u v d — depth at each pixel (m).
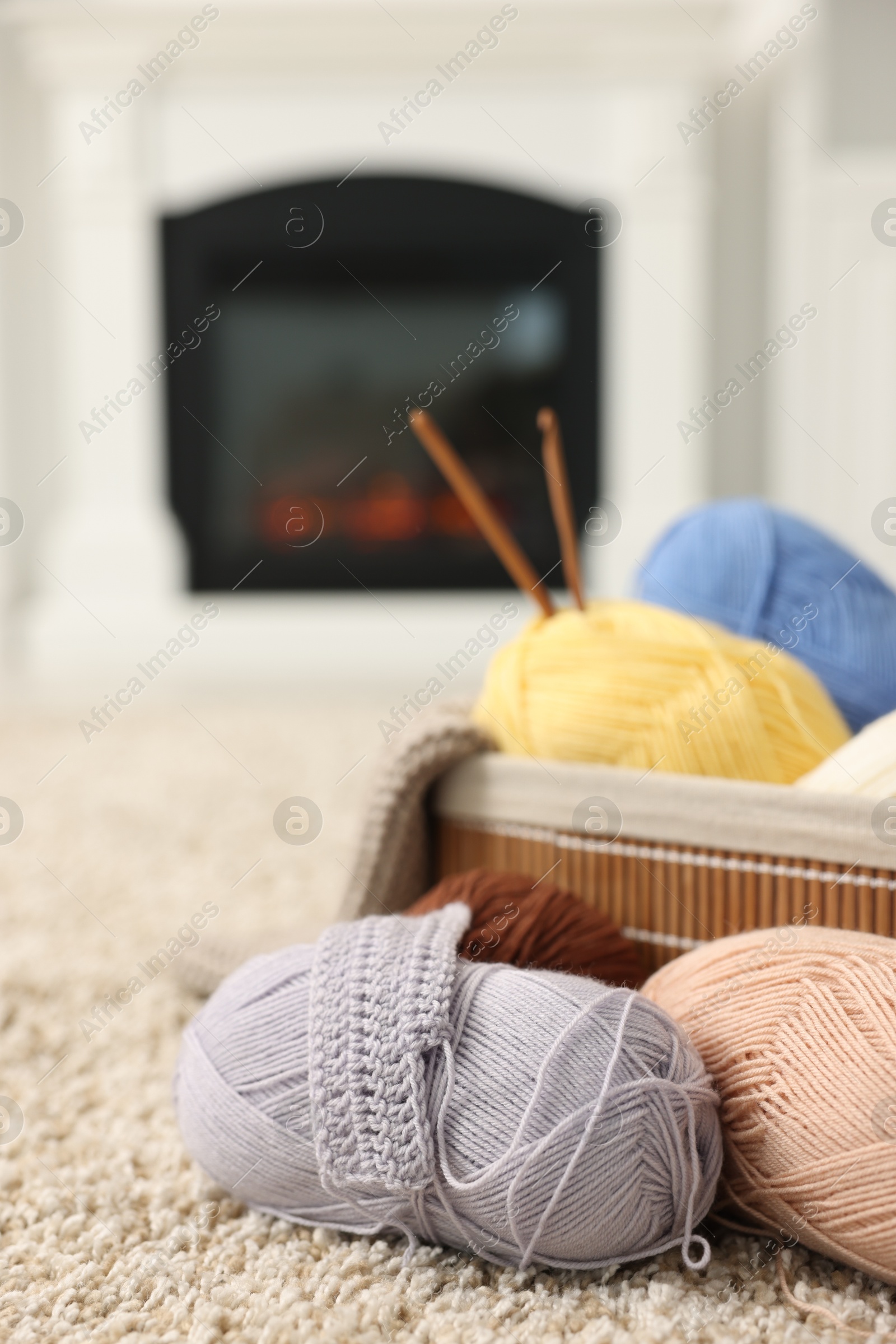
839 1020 0.64
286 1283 0.66
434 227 3.68
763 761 0.86
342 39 3.52
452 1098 0.63
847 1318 0.61
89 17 3.47
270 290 3.75
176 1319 0.63
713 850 0.82
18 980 1.18
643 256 3.65
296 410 3.81
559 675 0.89
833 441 3.59
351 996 0.66
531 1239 0.62
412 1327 0.62
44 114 3.65
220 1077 0.69
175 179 3.62
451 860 0.96
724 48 3.53
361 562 3.82
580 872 0.88
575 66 3.57
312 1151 0.66
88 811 1.96
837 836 0.77
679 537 1.13
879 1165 0.60
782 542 1.07
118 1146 0.84
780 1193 0.65
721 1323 0.61
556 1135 0.61
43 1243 0.72
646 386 3.70
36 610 3.80
